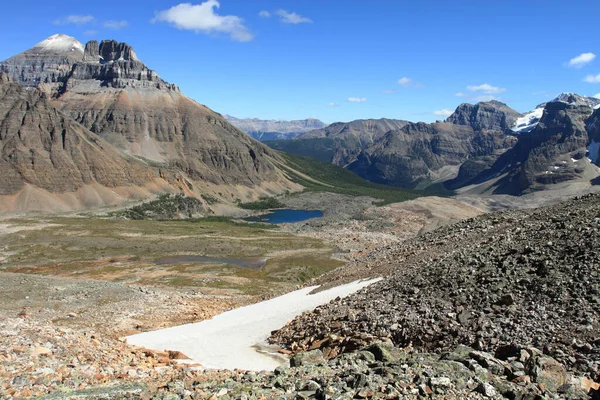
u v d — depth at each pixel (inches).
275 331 1565.0
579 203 1731.1
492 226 1979.6
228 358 1320.1
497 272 1258.6
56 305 2249.0
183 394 757.9
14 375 827.4
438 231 2260.1
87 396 740.0
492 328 1027.3
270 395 722.8
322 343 1278.3
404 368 778.8
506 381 725.9
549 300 1055.0
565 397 680.4
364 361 881.5
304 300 1870.1
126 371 969.5
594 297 995.3
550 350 880.9
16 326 1240.8
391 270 1833.2
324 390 700.7
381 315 1291.8
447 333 1088.8
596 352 835.4
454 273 1353.3
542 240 1334.9
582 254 1166.3
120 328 1881.2
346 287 1838.1
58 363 948.0
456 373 745.6
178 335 1644.9
